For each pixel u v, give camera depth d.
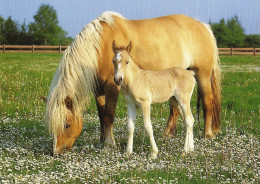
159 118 8.68
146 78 5.73
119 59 5.24
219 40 57.69
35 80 13.64
